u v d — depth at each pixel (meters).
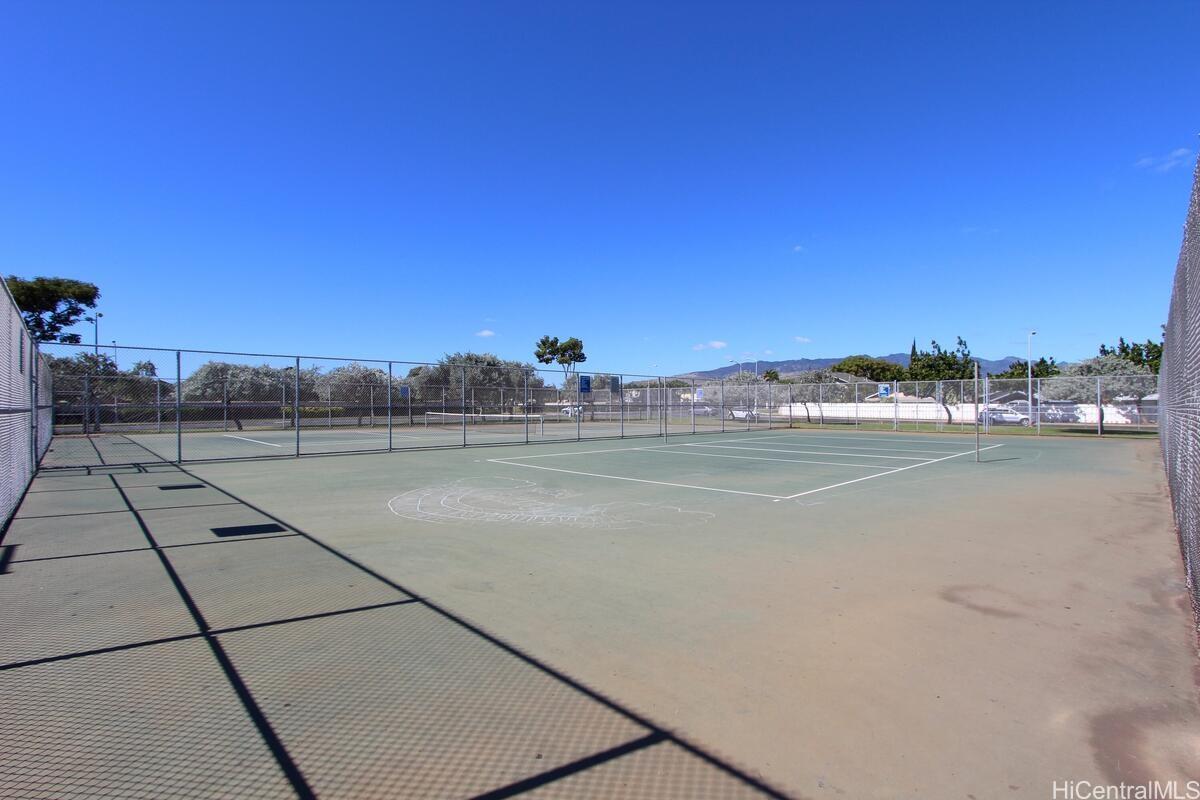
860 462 15.40
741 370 63.16
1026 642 3.79
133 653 3.55
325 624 4.05
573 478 12.02
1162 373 14.77
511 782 2.37
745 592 4.79
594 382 40.47
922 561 5.75
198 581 5.00
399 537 6.72
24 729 2.73
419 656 3.54
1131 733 2.75
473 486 10.84
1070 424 30.58
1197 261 4.81
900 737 2.71
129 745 2.61
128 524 7.40
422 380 36.25
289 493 9.98
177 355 14.16
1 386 7.13
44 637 3.79
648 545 6.39
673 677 3.29
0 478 6.89
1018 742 2.67
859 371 74.31
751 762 2.50
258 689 3.12
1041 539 6.70
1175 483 8.13
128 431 26.56
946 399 34.94
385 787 2.33
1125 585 5.00
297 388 16.34
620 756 2.54
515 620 4.14
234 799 2.26
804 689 3.16
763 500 9.34
